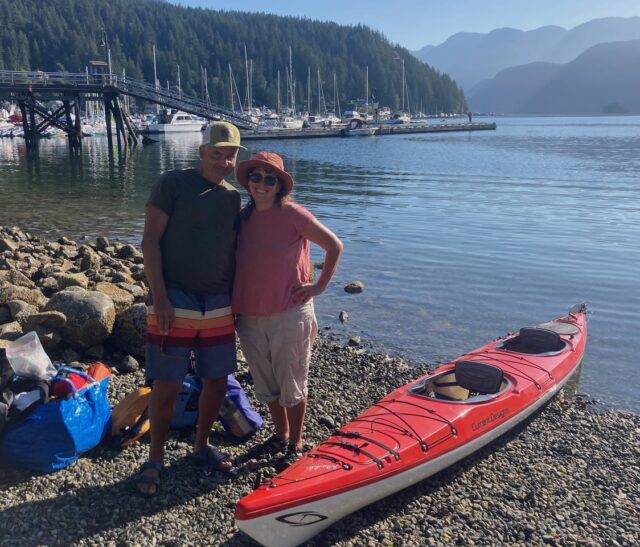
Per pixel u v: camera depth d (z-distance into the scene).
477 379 5.29
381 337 8.27
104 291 7.44
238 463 4.57
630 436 5.56
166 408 4.10
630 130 103.00
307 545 3.84
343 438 4.42
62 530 3.72
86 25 153.62
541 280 11.12
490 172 31.84
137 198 21.45
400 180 28.16
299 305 4.29
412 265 12.14
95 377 4.86
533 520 4.18
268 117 100.50
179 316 3.97
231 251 4.16
